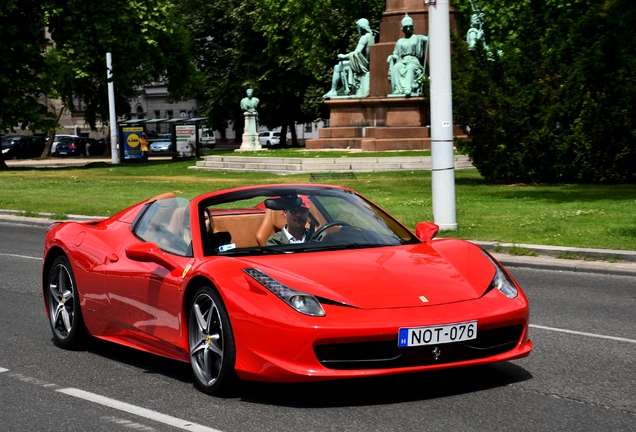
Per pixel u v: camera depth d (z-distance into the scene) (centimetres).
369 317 528
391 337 524
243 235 664
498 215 1741
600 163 2352
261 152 4297
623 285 1084
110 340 721
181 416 541
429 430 497
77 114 8419
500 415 526
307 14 5819
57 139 7300
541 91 2342
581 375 632
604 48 2275
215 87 7200
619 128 2306
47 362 715
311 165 3378
